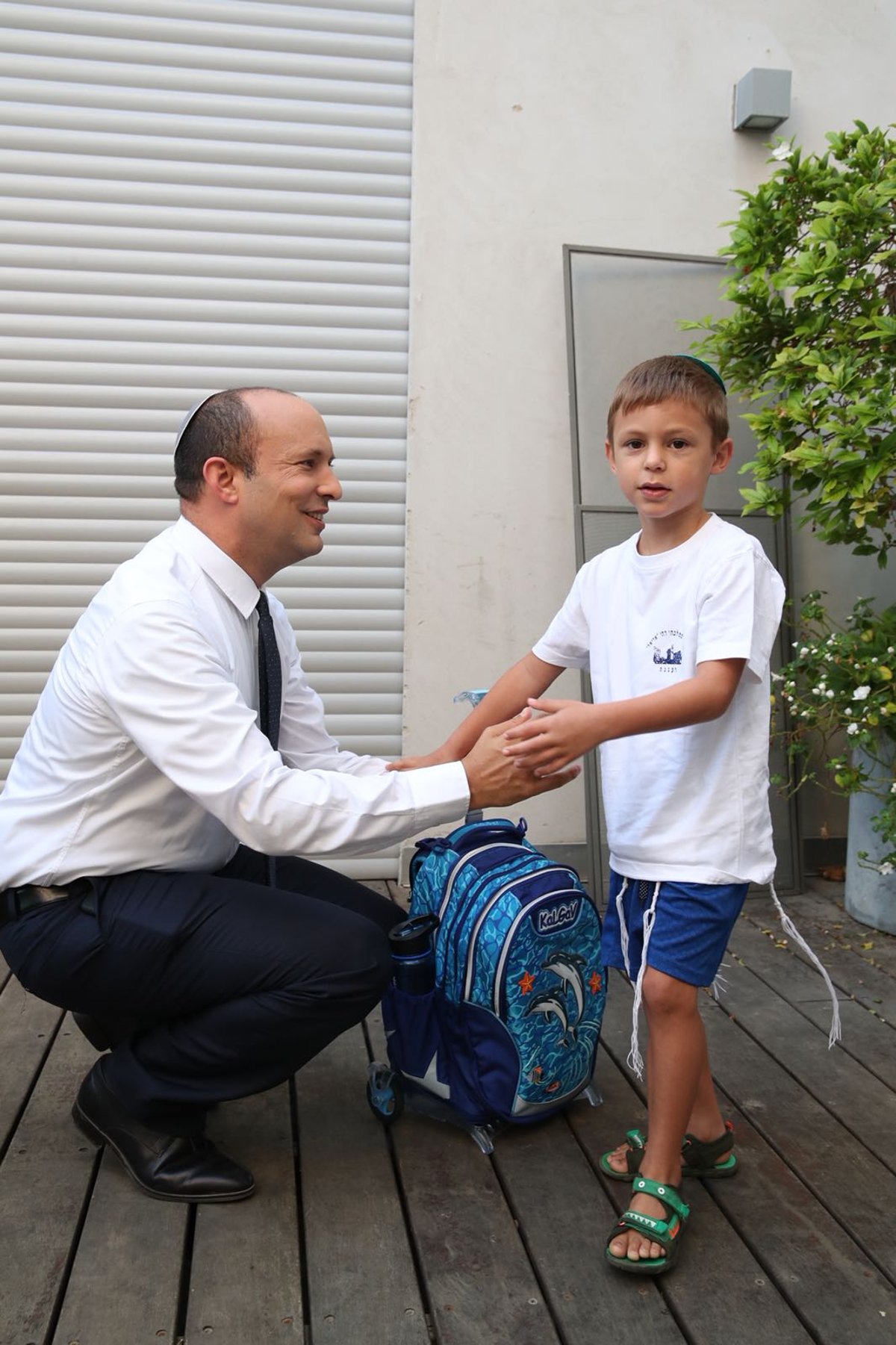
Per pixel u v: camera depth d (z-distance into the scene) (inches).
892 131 137.4
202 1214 66.0
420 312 128.6
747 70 134.3
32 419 123.9
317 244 127.7
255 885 68.9
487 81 128.6
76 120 122.3
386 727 132.7
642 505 64.3
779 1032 93.8
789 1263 62.9
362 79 127.3
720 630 61.5
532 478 131.4
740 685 64.4
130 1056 67.9
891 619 117.2
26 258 122.6
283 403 68.4
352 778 65.1
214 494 68.8
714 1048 90.7
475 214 129.1
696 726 64.2
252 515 68.7
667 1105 63.4
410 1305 58.8
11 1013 94.4
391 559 131.4
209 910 65.7
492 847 81.4
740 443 134.9
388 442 130.4
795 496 136.4
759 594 63.0
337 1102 80.7
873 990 103.2
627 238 132.6
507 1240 64.6
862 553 117.5
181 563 68.9
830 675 117.0
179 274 125.6
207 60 124.0
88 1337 55.6
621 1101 81.7
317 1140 75.2
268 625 74.1
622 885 67.6
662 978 63.1
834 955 112.1
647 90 132.2
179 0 123.1
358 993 66.4
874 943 115.6
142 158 123.9
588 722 60.4
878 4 136.5
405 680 131.0
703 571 63.3
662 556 65.2
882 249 116.7
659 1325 57.8
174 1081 66.7
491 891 74.8
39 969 66.4
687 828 63.4
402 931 76.5
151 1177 67.3
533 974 72.9
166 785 66.7
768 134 134.9
